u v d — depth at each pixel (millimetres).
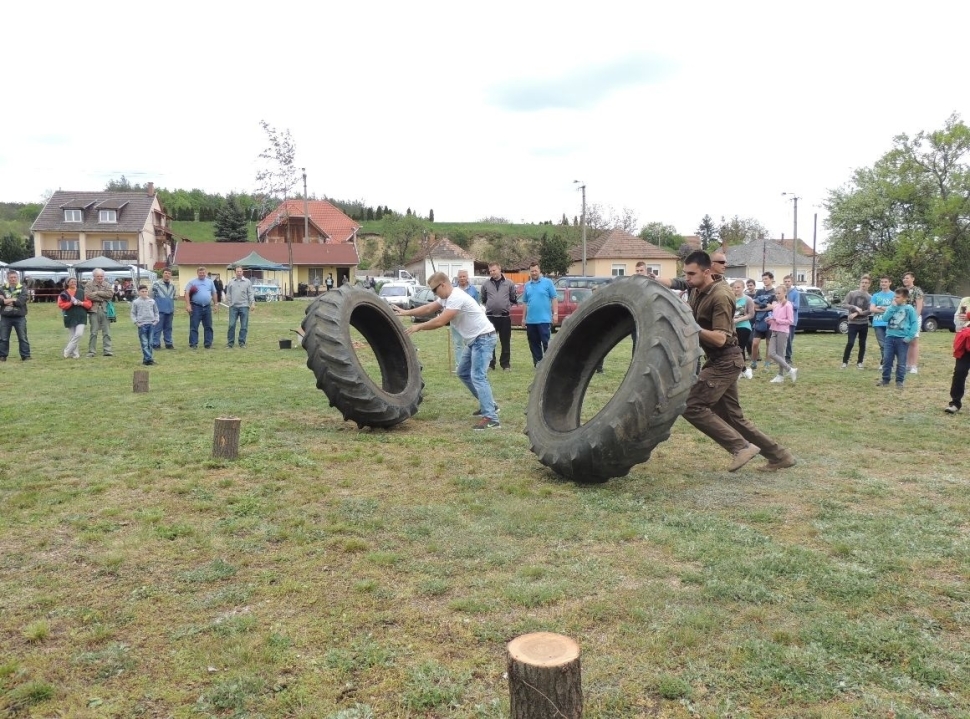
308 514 4508
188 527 4227
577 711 2080
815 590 3406
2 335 12680
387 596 3365
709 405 5383
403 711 2508
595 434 4930
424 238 74188
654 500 4840
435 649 2904
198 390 9492
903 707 2504
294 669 2760
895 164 39938
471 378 7559
